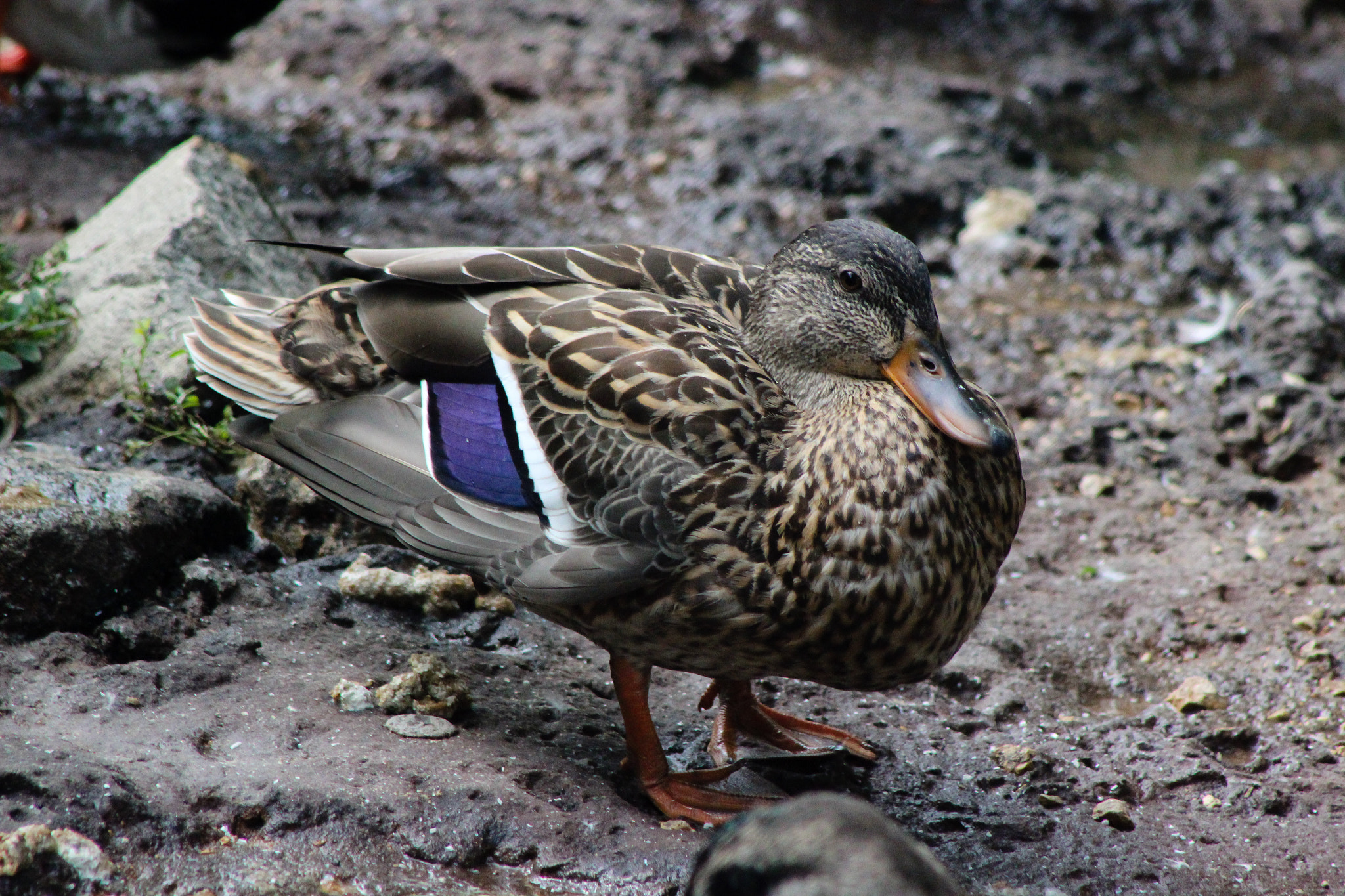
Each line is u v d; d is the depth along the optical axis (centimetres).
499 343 725
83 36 1323
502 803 666
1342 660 854
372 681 756
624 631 693
